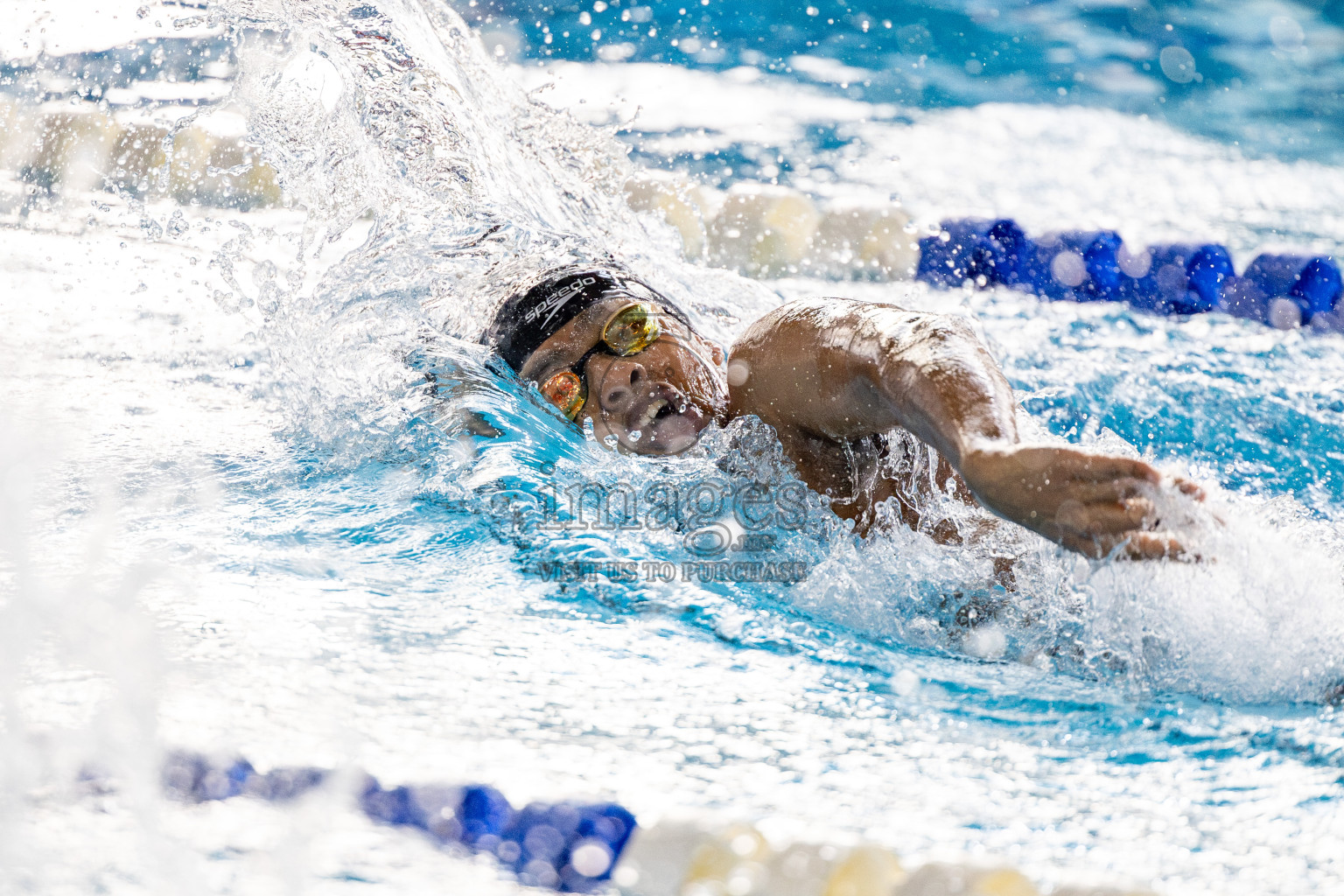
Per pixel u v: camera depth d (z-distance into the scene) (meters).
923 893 2.77
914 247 19.31
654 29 32.28
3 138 20.95
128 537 6.12
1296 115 27.06
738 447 6.46
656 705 4.17
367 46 10.85
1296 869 2.94
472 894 2.84
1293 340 13.56
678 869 2.98
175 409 9.48
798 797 3.40
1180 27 32.50
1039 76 29.55
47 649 4.22
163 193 19.88
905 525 5.97
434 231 9.43
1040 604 5.28
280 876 2.80
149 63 24.62
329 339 8.79
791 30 32.50
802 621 5.18
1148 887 2.76
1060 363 11.59
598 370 7.29
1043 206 21.36
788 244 20.00
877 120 26.55
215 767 3.36
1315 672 4.42
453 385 7.87
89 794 3.19
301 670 4.29
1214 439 9.28
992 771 3.63
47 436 5.95
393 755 3.54
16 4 24.67
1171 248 17.48
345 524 6.54
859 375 5.09
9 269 15.15
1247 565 4.63
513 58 29.42
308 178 10.55
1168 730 4.00
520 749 3.68
